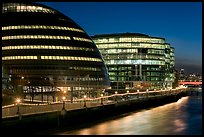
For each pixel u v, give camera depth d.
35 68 148.25
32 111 68.50
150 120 88.62
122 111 106.06
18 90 137.38
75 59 153.50
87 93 156.00
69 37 154.50
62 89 149.75
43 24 152.75
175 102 172.38
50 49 150.25
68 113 71.94
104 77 164.00
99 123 81.62
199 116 98.00
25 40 150.25
